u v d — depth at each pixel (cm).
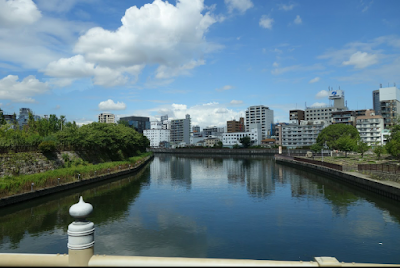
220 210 3356
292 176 6500
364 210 3291
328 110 18550
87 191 4572
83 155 6338
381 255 2089
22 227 2695
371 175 4716
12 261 395
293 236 2475
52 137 5900
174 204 3662
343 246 2255
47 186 4088
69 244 391
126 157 9025
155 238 2436
